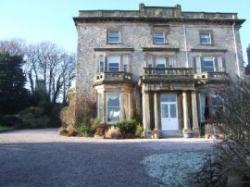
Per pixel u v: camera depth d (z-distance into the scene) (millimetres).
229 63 27438
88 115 24359
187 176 8195
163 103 24156
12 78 41250
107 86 24406
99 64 26188
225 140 6262
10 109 40469
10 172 8891
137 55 26719
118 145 14695
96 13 27141
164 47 27047
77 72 25672
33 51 57188
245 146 5906
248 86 6148
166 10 27953
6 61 41469
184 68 24531
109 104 24344
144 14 27609
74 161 10352
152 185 7688
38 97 45250
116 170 9172
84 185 7680
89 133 22922
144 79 23734
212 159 8172
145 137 22344
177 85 23922
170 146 14289
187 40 27547
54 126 38781
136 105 24938
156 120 23219
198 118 24469
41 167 9500
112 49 26531
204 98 24859
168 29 27641
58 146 13914
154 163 9961
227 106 6246
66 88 57656
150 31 27422
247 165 5926
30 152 11992
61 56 58750
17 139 18141
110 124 23938
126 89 24688
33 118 36375
